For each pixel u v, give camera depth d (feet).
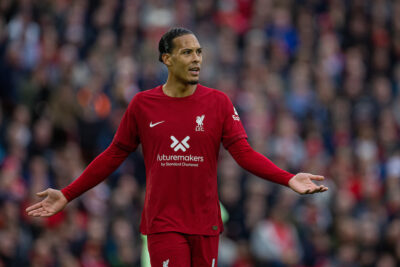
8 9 180.55
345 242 151.23
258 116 178.09
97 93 165.99
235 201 146.00
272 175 63.31
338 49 217.97
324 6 225.97
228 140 65.41
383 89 207.82
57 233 128.26
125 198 142.10
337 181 169.37
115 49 184.24
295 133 178.50
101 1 196.34
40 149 147.64
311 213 151.74
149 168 65.16
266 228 142.72
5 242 121.08
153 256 64.08
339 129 191.01
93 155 156.76
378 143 189.37
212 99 65.57
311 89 199.31
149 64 183.01
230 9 211.20
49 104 159.63
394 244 150.20
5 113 157.99
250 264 139.44
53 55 177.37
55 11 188.14
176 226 63.52
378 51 222.89
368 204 162.09
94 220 134.62
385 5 233.35
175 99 65.21
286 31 212.23
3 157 141.59
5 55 169.89
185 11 205.16
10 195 128.98
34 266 122.21
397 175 172.96
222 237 141.08
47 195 65.51
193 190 64.13
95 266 129.29
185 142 64.28
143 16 200.54
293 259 142.31
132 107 65.87
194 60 64.18
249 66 195.11
